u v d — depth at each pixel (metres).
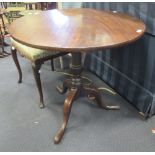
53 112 1.60
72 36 1.07
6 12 2.67
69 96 1.44
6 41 2.75
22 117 1.55
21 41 1.04
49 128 1.45
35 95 1.79
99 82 1.94
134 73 1.57
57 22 1.31
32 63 1.50
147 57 1.41
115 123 1.49
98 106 1.64
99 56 1.94
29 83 1.95
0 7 2.88
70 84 1.55
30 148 1.31
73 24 1.26
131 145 1.32
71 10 1.63
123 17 1.40
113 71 1.78
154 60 1.36
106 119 1.52
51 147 1.31
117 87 1.78
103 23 1.28
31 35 1.10
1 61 2.36
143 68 1.47
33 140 1.36
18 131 1.43
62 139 1.36
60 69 2.18
